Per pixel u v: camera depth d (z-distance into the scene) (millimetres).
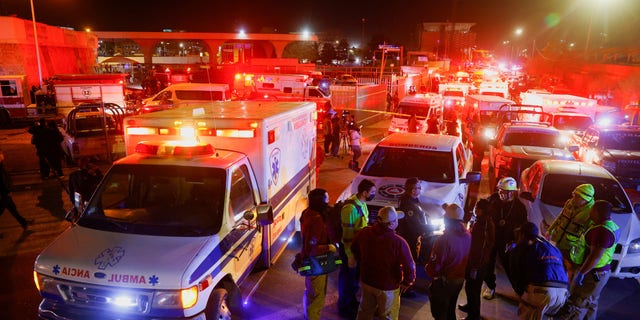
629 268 6254
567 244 5246
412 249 5895
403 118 16406
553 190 7422
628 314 5750
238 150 5668
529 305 4402
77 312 4207
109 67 52562
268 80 22953
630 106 16594
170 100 21516
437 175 7789
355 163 8141
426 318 5523
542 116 16516
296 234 7715
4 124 21062
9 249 7367
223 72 36750
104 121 12883
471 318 5301
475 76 38219
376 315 4680
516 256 4523
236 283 5004
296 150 7250
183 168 5074
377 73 44750
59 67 33406
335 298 5969
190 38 63781
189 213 4836
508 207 5750
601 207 4730
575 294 5156
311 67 38250
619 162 9992
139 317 4090
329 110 15445
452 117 18156
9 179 7969
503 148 11508
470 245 4727
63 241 4527
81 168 7395
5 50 26734
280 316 5441
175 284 4031
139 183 5078
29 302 5758
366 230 4430
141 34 62656
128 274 4082
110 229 4688
